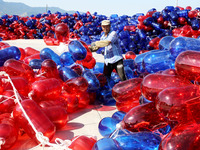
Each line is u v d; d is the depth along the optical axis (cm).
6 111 344
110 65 508
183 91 215
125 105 381
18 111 295
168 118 223
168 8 1221
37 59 557
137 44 1188
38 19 2259
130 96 362
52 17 2089
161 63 386
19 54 546
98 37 1482
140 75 498
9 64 437
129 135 237
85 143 249
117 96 366
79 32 1847
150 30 1182
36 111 298
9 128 282
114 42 479
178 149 188
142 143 223
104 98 495
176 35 1082
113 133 276
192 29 1043
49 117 333
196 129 201
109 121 316
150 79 268
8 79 363
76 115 433
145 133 239
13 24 2034
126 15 1528
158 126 264
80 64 532
